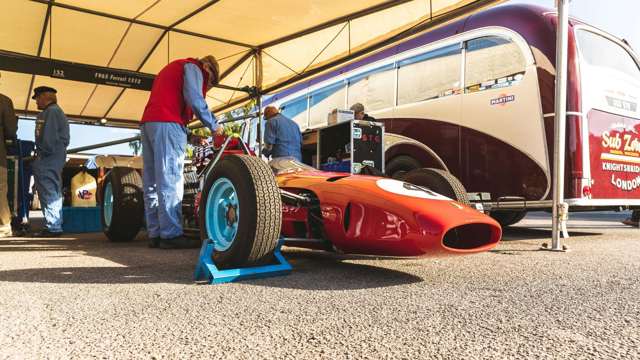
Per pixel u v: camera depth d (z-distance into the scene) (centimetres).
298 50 801
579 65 443
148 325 156
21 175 560
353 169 505
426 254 232
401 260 321
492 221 237
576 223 791
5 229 500
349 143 511
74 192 678
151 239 387
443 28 562
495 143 482
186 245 377
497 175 479
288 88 887
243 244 239
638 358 128
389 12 657
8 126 491
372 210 246
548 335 148
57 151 499
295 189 306
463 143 516
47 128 489
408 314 172
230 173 254
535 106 449
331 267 289
